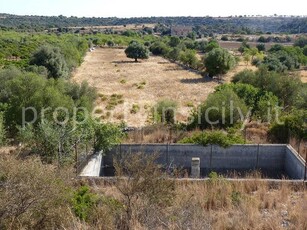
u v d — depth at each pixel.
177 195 9.29
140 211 7.76
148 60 71.94
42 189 7.07
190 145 15.88
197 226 6.92
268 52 79.56
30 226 6.91
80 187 10.27
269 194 10.71
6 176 6.91
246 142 16.55
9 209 6.70
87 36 112.81
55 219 7.19
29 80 20.09
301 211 9.03
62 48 57.28
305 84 29.17
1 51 62.44
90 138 15.04
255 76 30.77
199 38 133.12
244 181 11.70
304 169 13.70
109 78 48.88
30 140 14.09
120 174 9.19
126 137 18.06
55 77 42.00
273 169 15.97
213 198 9.94
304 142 17.03
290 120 17.97
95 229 7.25
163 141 17.64
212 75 48.16
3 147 16.55
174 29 154.62
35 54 43.00
